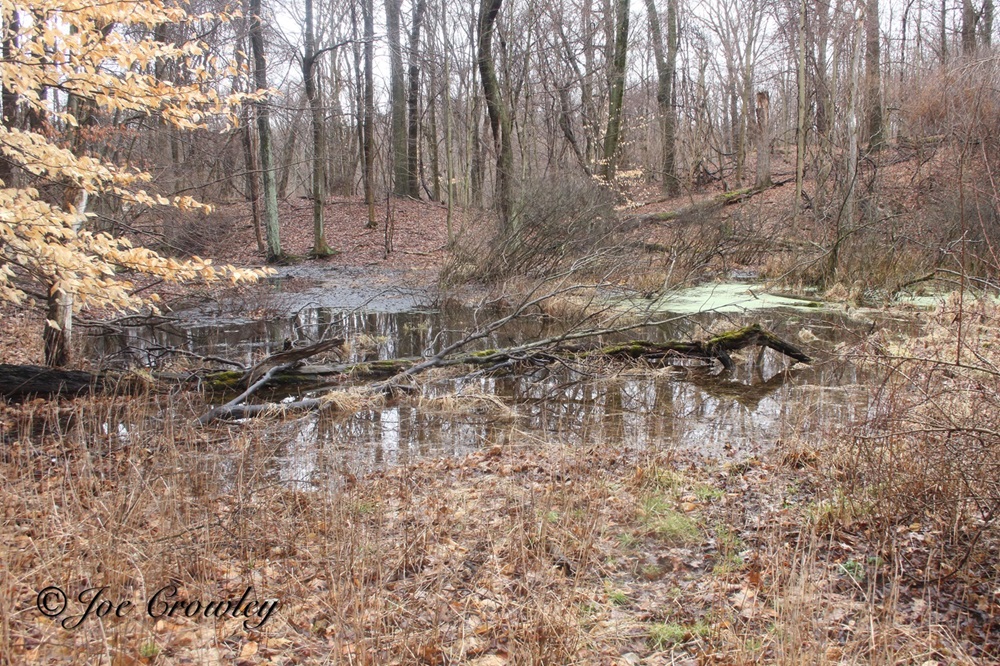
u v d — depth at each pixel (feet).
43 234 16.79
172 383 28.55
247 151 76.95
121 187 19.65
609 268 51.47
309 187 135.74
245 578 13.50
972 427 13.92
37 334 36.73
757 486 17.99
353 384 30.71
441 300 55.47
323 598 12.61
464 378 31.65
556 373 33.45
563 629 11.41
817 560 13.79
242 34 44.04
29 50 16.43
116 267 18.94
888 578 12.96
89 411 24.08
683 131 101.76
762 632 11.73
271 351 38.93
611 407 27.86
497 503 17.24
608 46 89.97
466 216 75.41
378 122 122.42
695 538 15.33
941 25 85.92
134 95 17.46
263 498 17.33
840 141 64.49
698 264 52.70
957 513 13.51
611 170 80.59
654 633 11.98
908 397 17.75
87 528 14.24
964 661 10.32
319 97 70.44
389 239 80.33
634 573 14.05
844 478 16.83
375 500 17.10
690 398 28.94
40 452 20.62
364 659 10.60
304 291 61.82
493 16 65.62
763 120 85.51
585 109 96.53
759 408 27.09
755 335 33.24
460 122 99.96
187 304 53.47
